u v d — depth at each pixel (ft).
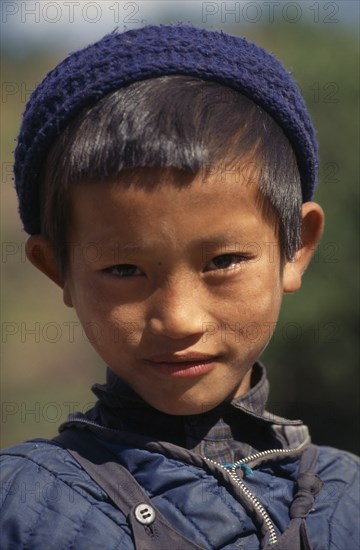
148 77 7.03
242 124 7.00
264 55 7.65
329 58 29.91
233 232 6.78
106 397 7.68
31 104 7.62
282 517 7.48
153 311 6.75
